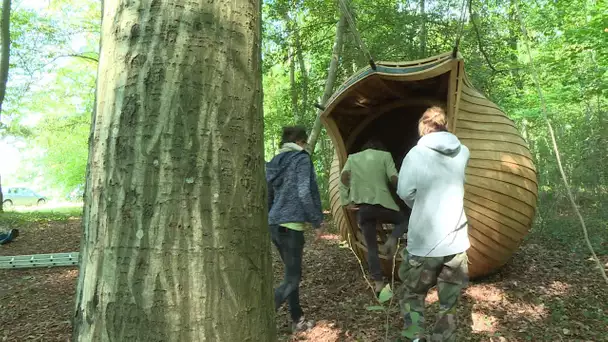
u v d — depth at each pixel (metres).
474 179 4.59
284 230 3.89
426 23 11.49
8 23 13.73
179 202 1.43
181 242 1.42
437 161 3.11
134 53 1.48
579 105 10.98
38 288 6.18
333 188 5.72
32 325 4.69
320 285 5.33
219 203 1.47
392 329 3.84
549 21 11.92
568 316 4.04
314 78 13.73
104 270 1.44
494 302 4.41
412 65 4.59
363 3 11.27
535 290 4.69
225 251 1.47
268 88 20.53
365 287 5.03
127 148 1.45
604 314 4.03
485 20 11.32
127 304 1.40
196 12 1.49
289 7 12.05
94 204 1.50
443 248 3.02
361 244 5.33
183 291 1.41
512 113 11.70
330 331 3.95
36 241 10.30
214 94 1.49
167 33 1.47
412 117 6.12
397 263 4.94
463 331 3.82
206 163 1.46
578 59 10.00
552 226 7.25
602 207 7.80
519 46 13.62
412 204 3.21
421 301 3.21
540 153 8.75
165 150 1.43
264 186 1.65
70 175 30.12
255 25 1.65
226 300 1.46
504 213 4.62
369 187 4.54
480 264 4.83
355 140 5.79
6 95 16.77
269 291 1.64
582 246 6.30
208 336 1.42
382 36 11.45
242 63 1.57
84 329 1.47
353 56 11.58
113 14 1.54
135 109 1.46
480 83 11.16
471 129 4.71
